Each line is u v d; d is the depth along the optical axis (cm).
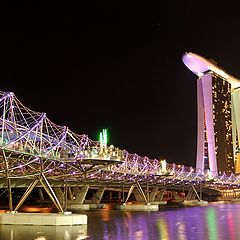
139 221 7494
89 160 6719
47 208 10688
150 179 13438
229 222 7381
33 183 6825
